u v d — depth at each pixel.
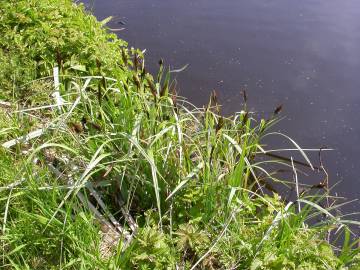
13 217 2.58
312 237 2.72
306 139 4.68
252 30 6.62
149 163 2.71
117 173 2.90
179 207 2.84
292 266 2.49
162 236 2.55
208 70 5.71
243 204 2.71
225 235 2.59
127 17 6.93
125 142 2.92
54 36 4.04
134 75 3.13
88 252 2.41
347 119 4.95
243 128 3.21
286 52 6.10
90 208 2.71
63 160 2.89
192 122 3.33
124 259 2.41
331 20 6.86
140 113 2.88
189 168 2.91
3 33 4.08
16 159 2.88
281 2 7.45
